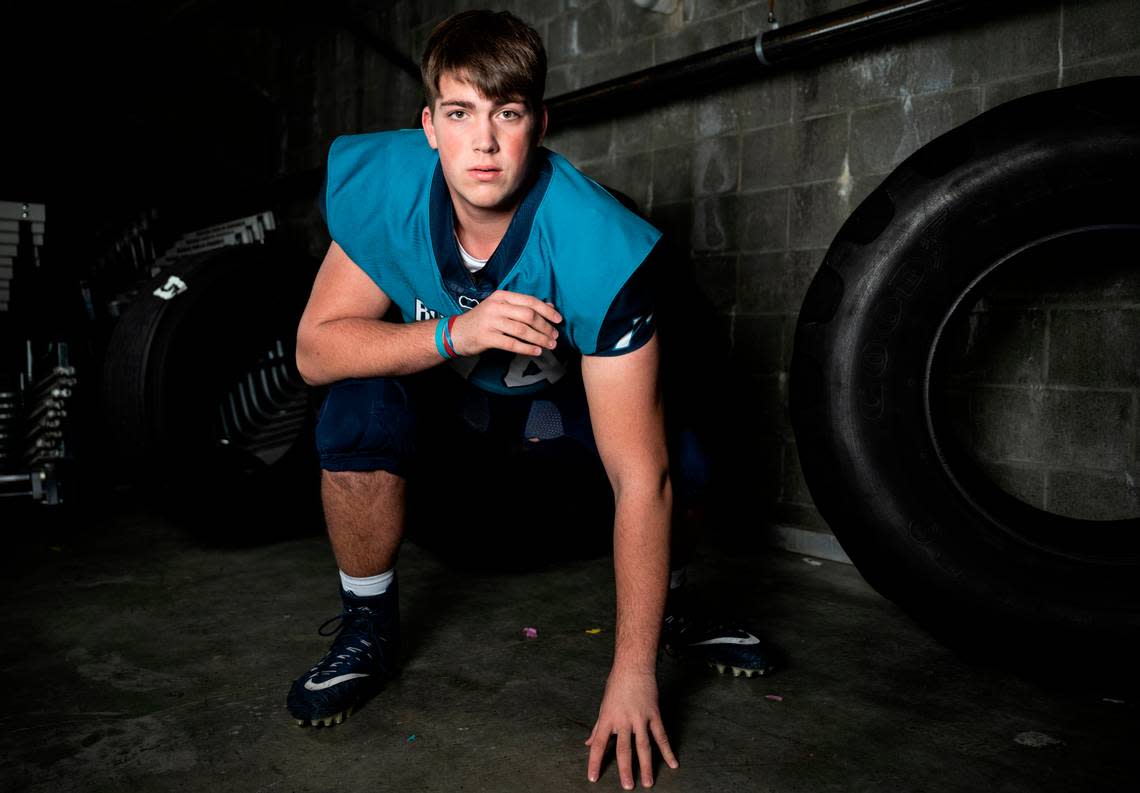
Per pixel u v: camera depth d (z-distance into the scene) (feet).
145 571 7.69
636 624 3.94
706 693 5.03
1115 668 4.96
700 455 5.08
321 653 5.67
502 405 5.43
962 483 5.49
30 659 5.55
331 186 4.40
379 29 13.46
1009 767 4.18
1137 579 5.00
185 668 5.41
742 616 6.42
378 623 4.95
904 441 5.56
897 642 5.88
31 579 7.41
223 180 15.85
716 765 4.17
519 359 4.83
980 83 6.91
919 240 5.61
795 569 7.72
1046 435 6.86
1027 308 6.89
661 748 3.95
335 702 4.56
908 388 5.59
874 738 4.47
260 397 10.03
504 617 6.38
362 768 4.13
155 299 8.79
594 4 9.87
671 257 7.47
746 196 8.54
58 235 14.30
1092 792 3.95
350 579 4.96
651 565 3.97
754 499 8.65
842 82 7.76
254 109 16.07
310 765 4.16
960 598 5.30
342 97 14.35
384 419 4.64
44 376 10.87
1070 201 5.31
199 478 8.38
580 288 3.89
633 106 9.46
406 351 4.22
